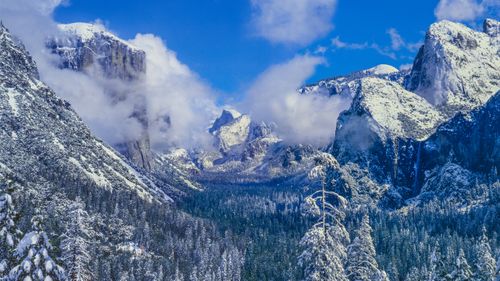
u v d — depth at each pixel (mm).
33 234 50406
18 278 47688
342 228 46344
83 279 55125
